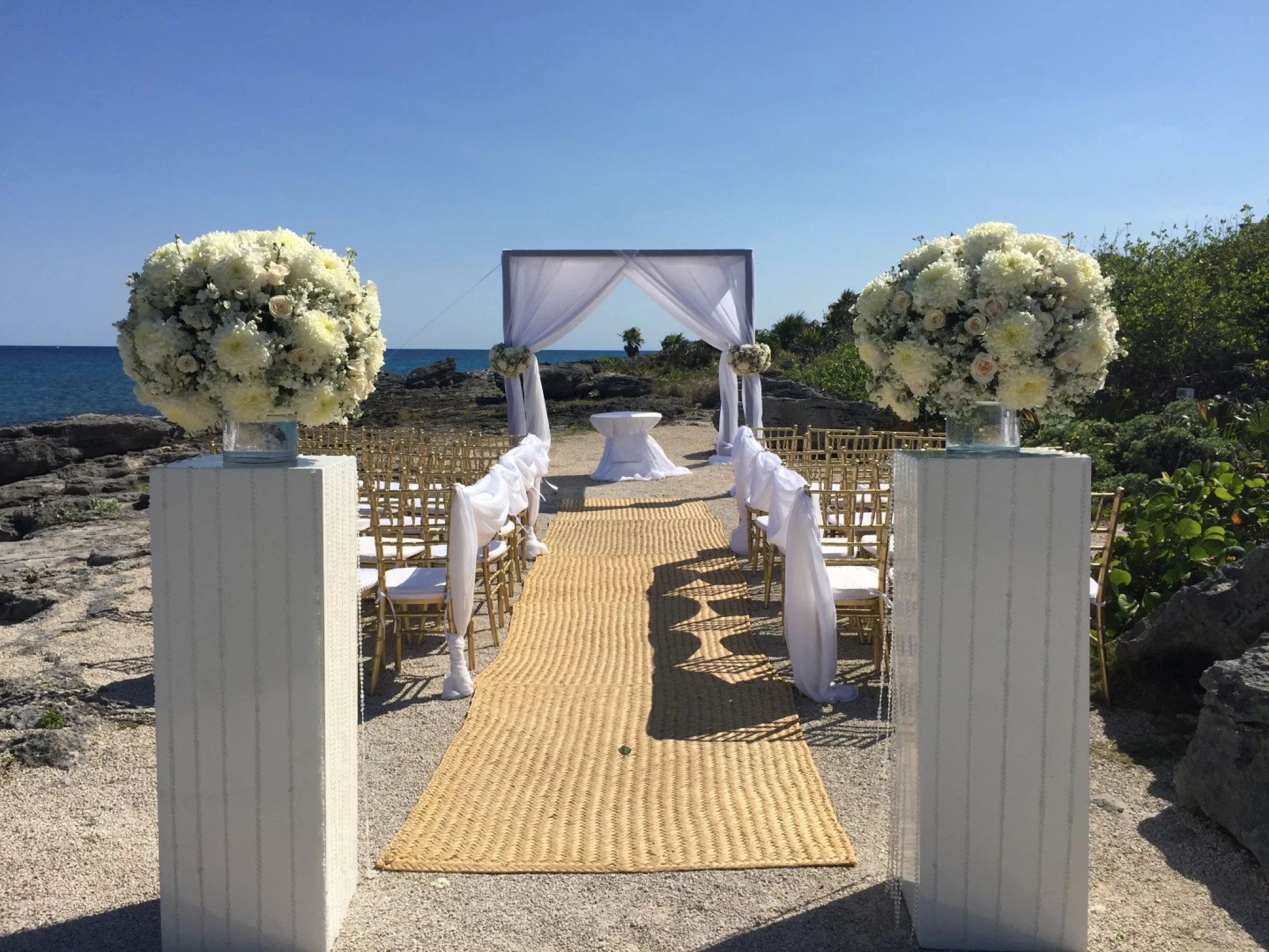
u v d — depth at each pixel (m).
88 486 11.18
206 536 2.42
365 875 2.83
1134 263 14.07
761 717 4.08
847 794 3.37
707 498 10.09
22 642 5.20
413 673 4.80
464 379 27.58
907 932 2.55
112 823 3.18
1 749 3.71
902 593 2.64
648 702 4.26
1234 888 2.73
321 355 2.48
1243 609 3.74
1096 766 3.59
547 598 6.07
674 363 28.28
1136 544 4.90
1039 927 2.51
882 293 2.67
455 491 4.43
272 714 2.45
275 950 2.49
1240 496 5.20
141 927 2.61
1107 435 9.55
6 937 2.55
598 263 11.41
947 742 2.48
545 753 3.70
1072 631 2.46
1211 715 3.11
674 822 3.12
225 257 2.42
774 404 14.10
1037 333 2.41
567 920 2.58
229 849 2.47
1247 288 13.71
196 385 2.47
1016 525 2.45
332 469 2.50
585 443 16.09
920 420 11.49
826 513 5.94
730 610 5.78
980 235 2.63
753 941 2.49
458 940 2.50
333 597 2.51
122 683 4.52
